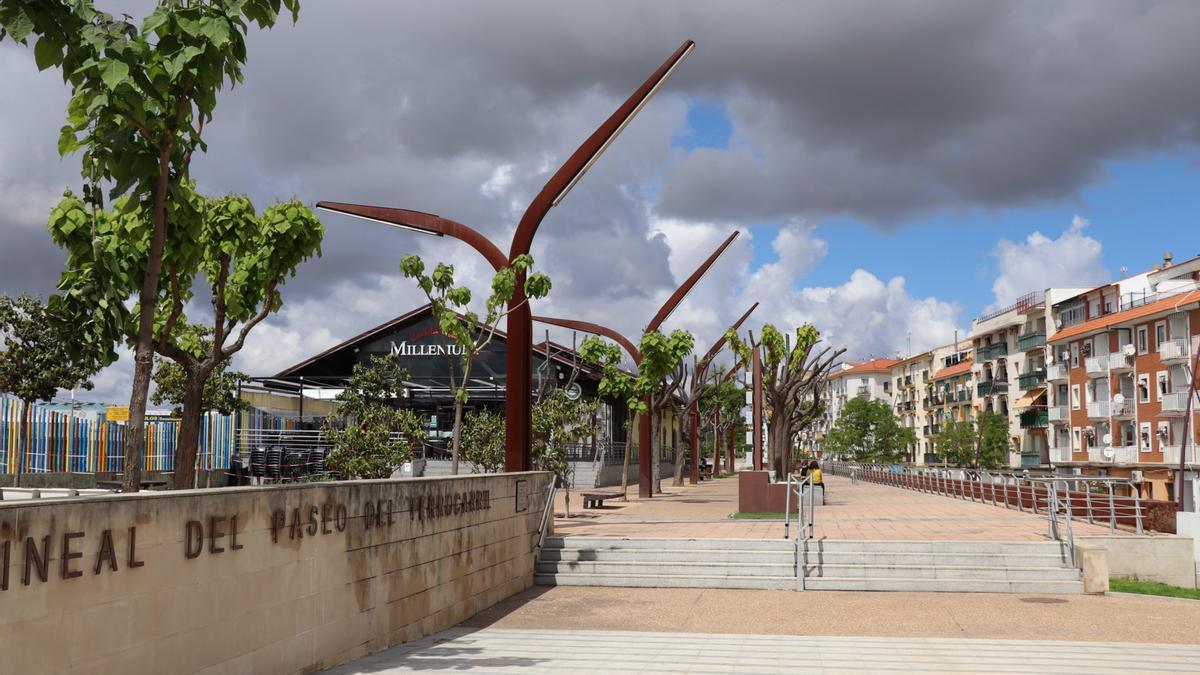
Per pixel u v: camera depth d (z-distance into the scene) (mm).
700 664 9516
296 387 42562
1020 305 75062
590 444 50094
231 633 7633
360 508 10000
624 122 18516
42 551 5707
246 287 13039
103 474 29672
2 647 5402
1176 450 50375
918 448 104562
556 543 17594
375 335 50938
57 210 10023
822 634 11750
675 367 37875
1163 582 16812
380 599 10430
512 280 18766
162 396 34594
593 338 38719
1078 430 62594
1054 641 10977
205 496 7340
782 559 16734
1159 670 9203
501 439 27922
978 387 81562
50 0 6480
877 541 17094
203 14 7234
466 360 21484
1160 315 52375
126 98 6750
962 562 16312
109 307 8820
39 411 27891
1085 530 19703
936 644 10750
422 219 20094
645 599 14938
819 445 126500
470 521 13492
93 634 6105
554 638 11297
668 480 66188
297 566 8695
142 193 7488
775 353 42156
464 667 9305
